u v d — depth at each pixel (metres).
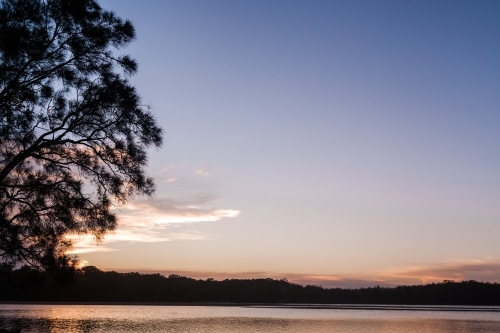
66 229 12.28
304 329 62.59
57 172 12.50
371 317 97.94
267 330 60.03
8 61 11.28
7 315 85.38
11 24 11.38
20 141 11.80
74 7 12.14
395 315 110.12
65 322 70.88
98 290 164.50
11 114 11.65
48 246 12.14
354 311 136.50
